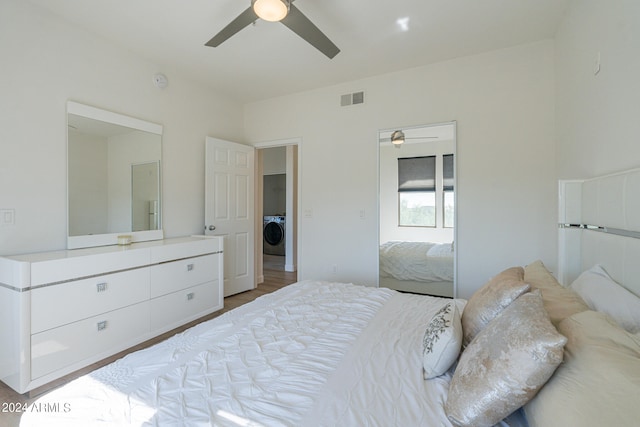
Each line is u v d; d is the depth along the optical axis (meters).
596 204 1.60
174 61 3.16
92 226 2.65
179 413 0.89
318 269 3.93
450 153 3.21
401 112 3.42
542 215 2.83
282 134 4.15
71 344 2.07
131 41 2.79
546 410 0.74
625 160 1.42
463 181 3.13
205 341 1.36
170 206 3.37
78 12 2.38
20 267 1.84
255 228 4.39
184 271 2.93
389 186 3.53
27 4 2.26
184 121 3.53
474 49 2.96
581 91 2.05
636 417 0.57
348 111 3.72
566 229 1.93
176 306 2.85
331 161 3.84
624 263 1.25
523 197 2.90
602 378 0.69
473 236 3.10
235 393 0.99
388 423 0.87
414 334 1.44
